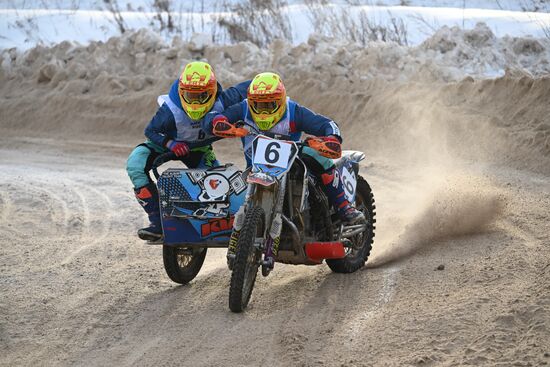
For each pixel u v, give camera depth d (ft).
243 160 126.41
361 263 70.69
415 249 73.92
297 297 63.36
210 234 63.36
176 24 215.51
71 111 165.37
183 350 53.83
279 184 59.82
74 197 108.47
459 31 147.84
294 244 61.46
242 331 56.24
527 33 169.37
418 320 54.70
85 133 158.81
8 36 217.77
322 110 139.64
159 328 58.49
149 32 179.22
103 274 73.31
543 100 117.19
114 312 62.64
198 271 70.54
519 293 56.70
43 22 226.99
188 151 65.36
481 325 52.65
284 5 209.15
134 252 81.00
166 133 66.39
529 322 52.03
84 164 133.59
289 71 151.43
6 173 127.44
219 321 58.65
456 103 125.49
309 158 63.57
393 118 128.47
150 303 64.44
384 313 57.31
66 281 71.10
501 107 120.37
